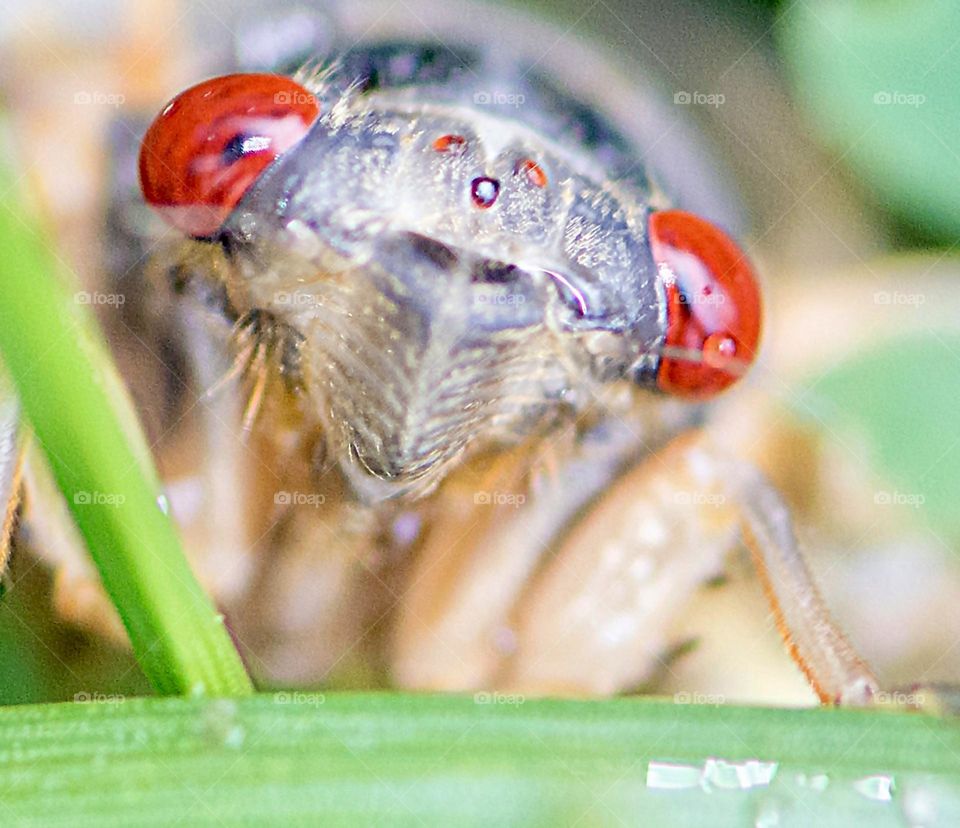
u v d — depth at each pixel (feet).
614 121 0.18
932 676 0.19
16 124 0.18
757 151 0.19
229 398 0.18
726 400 0.19
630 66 0.19
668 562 0.19
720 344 0.18
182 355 0.18
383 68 0.18
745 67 0.19
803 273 0.19
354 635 0.19
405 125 0.17
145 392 0.18
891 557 0.19
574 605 0.19
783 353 0.19
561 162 0.18
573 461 0.18
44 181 0.18
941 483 0.19
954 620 0.20
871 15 0.19
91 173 0.18
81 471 0.16
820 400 0.19
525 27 0.18
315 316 0.17
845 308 0.19
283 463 0.18
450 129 0.18
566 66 0.18
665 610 0.19
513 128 0.18
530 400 0.18
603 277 0.18
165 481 0.18
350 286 0.17
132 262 0.18
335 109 0.18
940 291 0.19
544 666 0.19
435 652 0.19
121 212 0.18
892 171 0.19
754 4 0.19
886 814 0.16
